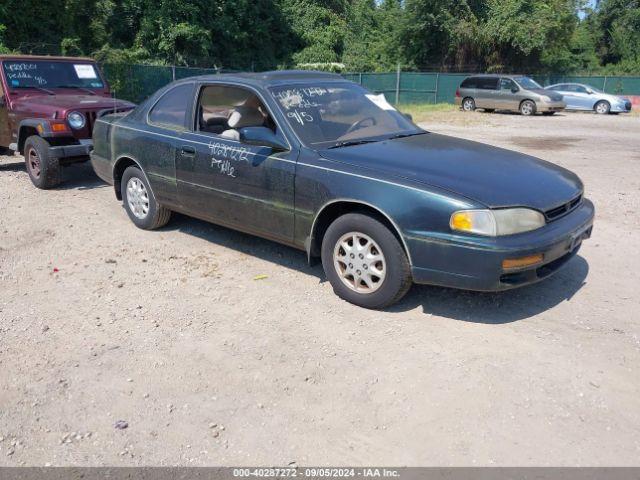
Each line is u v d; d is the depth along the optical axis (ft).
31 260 18.07
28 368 12.12
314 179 14.55
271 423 10.40
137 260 18.06
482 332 13.42
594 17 152.46
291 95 16.53
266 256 18.40
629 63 141.38
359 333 13.42
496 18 113.70
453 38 115.65
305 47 122.52
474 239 12.49
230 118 17.25
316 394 11.20
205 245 19.40
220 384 11.55
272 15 113.91
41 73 29.07
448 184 13.14
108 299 15.33
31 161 26.68
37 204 24.30
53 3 66.39
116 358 12.48
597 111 83.10
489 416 10.50
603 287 16.08
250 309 14.73
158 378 11.76
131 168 20.47
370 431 10.18
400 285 13.73
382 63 125.49
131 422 10.44
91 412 10.73
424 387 11.35
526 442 9.84
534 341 13.03
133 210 21.01
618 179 31.32
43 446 9.86
